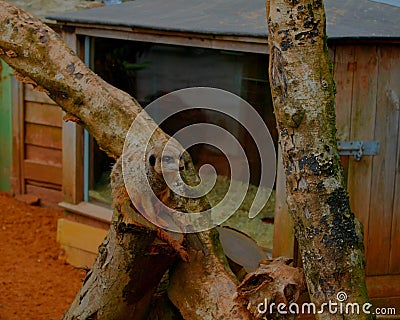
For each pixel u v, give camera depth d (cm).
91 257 455
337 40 325
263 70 393
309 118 198
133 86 500
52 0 550
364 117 339
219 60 443
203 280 236
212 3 423
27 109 566
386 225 349
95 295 252
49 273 459
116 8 449
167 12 420
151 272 243
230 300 229
